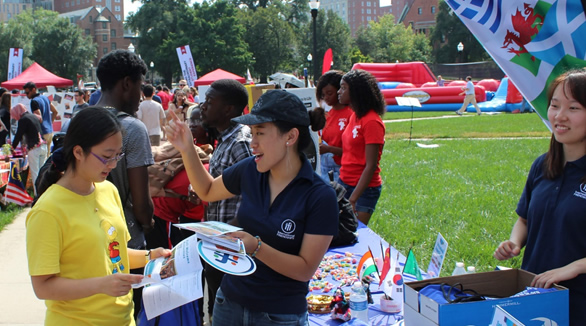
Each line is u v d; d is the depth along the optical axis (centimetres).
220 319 247
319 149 536
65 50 8906
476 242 595
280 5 9231
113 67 316
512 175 992
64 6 16338
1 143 1069
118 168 307
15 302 505
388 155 1334
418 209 750
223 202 332
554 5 328
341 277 395
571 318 246
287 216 227
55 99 1517
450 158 1248
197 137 470
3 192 865
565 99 239
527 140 1562
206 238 217
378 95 456
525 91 347
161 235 397
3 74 8281
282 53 8394
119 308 251
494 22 349
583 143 242
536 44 338
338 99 518
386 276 353
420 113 2883
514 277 261
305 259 224
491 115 2580
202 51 7369
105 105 321
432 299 229
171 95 2236
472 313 221
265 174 241
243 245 206
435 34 8556
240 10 8512
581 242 239
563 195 246
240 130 342
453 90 2953
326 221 225
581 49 323
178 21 7438
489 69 4325
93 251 236
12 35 8475
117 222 254
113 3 15938
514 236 282
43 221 224
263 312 232
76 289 221
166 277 252
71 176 238
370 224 680
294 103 227
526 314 225
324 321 326
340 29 8444
